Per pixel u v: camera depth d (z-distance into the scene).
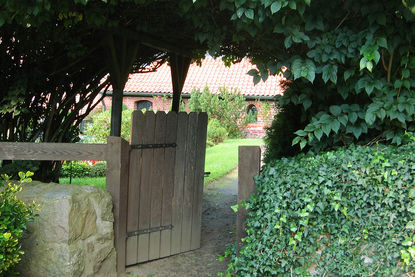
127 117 12.46
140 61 6.45
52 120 5.53
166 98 20.58
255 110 21.06
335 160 3.26
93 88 5.95
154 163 4.61
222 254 4.95
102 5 4.00
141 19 4.55
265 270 3.29
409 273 3.09
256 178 3.54
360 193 3.13
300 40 3.09
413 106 3.21
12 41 4.48
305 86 3.65
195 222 5.11
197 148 5.03
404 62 3.26
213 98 19.84
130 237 4.46
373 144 3.63
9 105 4.46
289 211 3.17
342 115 3.40
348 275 3.19
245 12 2.99
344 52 3.22
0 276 3.22
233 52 5.32
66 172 10.13
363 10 3.08
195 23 3.47
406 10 2.98
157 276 4.30
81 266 3.71
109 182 4.18
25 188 3.91
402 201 3.04
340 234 3.22
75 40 4.56
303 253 3.25
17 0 3.17
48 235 3.63
